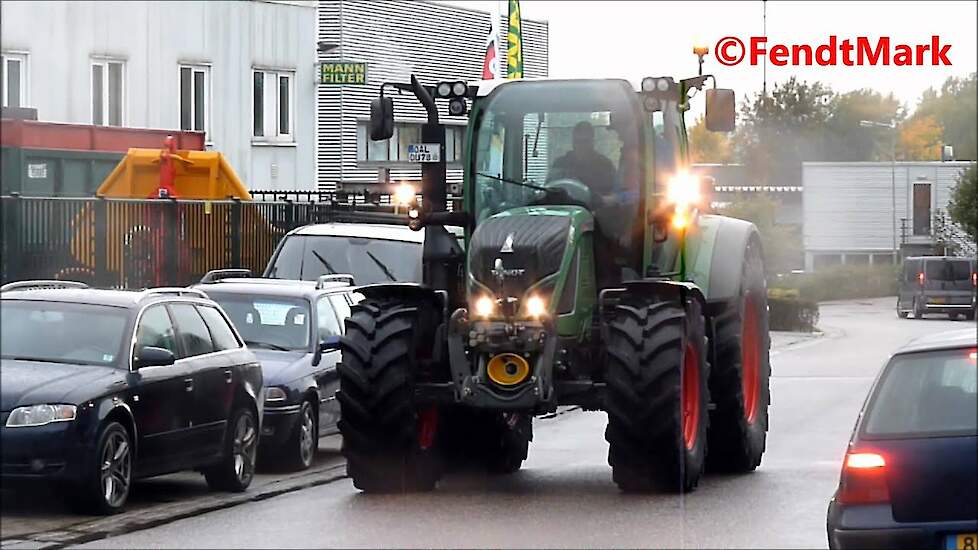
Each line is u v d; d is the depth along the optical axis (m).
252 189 102.50
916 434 21.77
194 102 95.25
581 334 34.22
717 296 38.00
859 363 79.81
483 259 33.47
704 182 40.78
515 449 38.16
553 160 35.94
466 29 128.12
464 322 33.22
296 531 29.50
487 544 27.48
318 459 44.19
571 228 34.09
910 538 21.47
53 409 31.11
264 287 44.69
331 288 45.38
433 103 36.59
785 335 109.25
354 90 116.25
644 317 33.44
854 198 116.19
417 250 56.56
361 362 33.88
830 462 40.16
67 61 79.31
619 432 33.09
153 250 60.97
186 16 93.12
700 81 36.84
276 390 40.66
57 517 31.66
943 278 128.50
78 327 33.78
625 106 35.88
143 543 28.45
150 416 33.31
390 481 34.09
